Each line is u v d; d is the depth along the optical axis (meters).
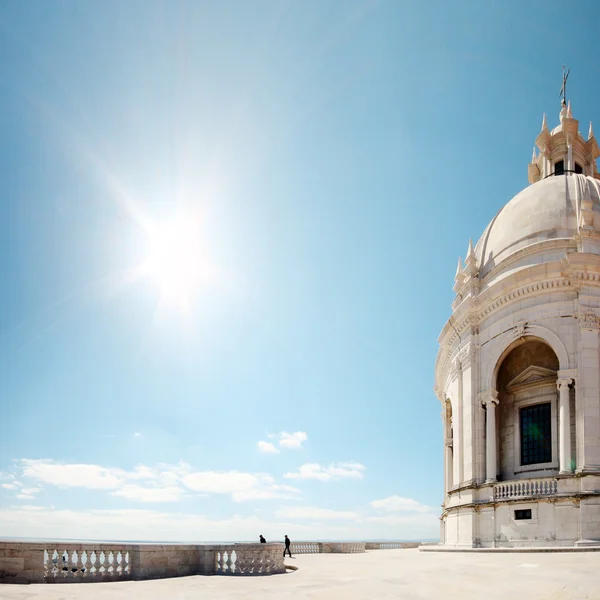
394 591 18.61
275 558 26.94
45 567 22.55
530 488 33.69
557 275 36.31
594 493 30.97
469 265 43.28
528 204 42.19
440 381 50.81
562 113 54.28
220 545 26.66
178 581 23.20
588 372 33.84
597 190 41.12
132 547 24.67
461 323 42.06
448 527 40.16
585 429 32.78
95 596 18.03
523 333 36.97
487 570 22.44
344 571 27.28
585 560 24.05
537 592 17.47
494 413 37.78
